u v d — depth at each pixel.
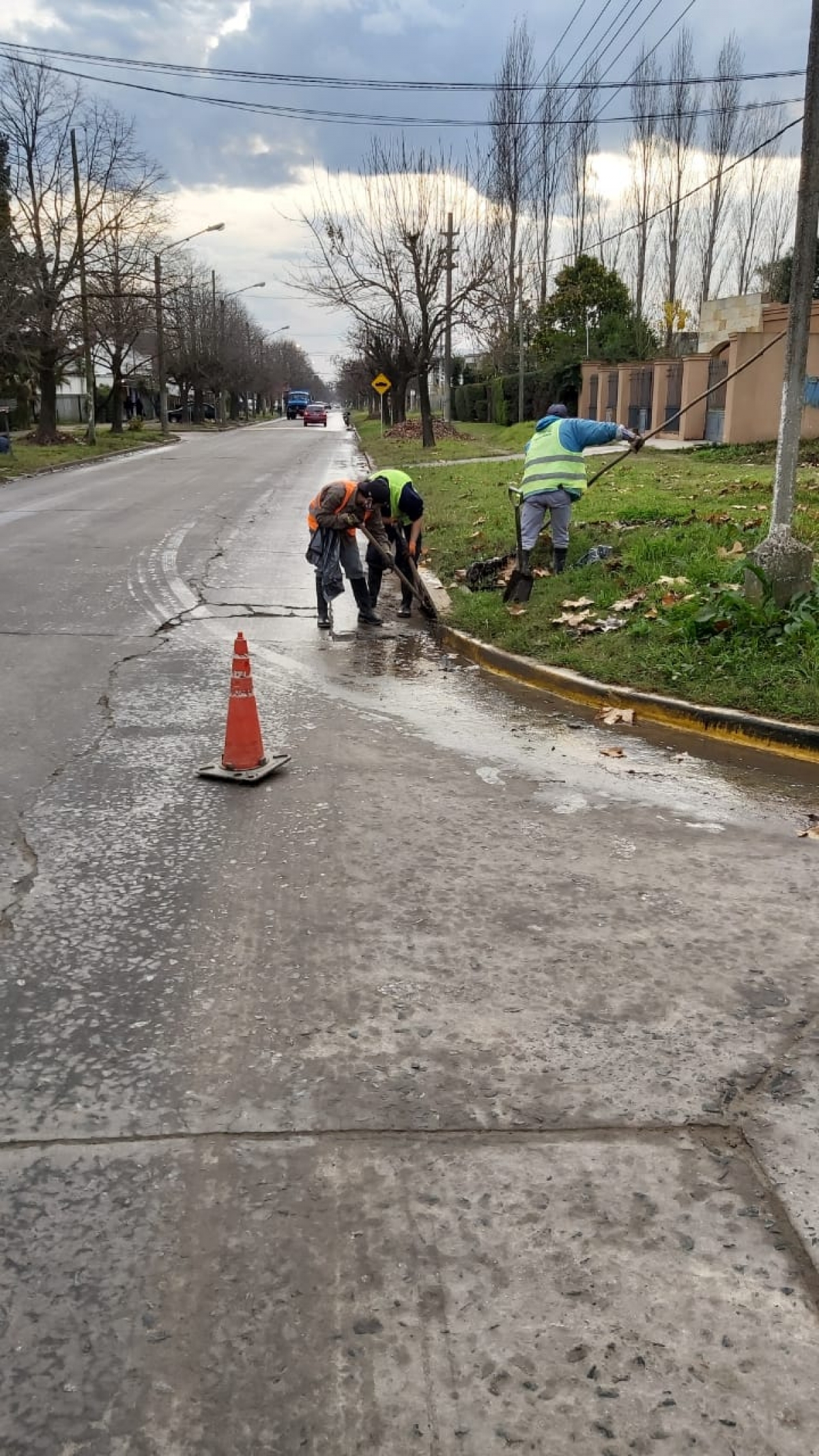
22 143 30.08
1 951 3.44
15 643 7.89
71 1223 2.30
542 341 41.50
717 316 30.09
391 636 8.53
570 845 4.34
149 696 6.56
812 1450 1.81
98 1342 2.02
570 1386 1.92
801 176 6.41
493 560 10.10
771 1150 2.52
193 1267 2.19
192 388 73.38
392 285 31.98
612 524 10.98
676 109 41.84
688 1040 2.96
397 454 28.94
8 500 18.58
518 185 40.38
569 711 6.46
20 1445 1.82
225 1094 2.72
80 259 32.09
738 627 6.84
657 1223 2.29
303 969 3.34
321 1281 2.15
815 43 6.16
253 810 4.70
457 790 5.00
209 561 11.83
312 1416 1.88
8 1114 2.65
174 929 3.59
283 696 6.64
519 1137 2.56
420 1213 2.32
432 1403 1.89
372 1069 2.83
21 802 4.75
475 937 3.54
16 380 42.97
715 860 4.20
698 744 5.79
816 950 3.46
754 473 16.23
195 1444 1.83
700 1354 1.98
